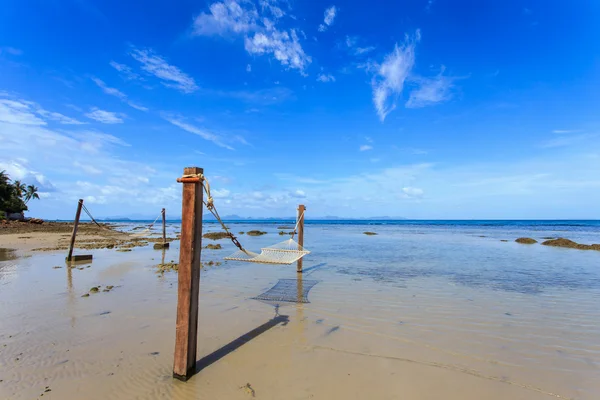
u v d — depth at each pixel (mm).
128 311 7395
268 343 5848
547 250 20469
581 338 6141
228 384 4457
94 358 5121
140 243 24062
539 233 42062
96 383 4410
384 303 8352
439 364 5102
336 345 5777
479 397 4223
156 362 5027
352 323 6891
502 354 5469
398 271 12906
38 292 9039
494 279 11297
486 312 7645
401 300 8625
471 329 6570
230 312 7590
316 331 6434
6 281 10438
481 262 15289
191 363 4621
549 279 11289
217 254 18172
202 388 4348
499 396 4258
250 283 10633
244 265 14297
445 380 4629
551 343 5906
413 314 7477
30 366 4836
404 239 31094
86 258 14883
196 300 4723
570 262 15203
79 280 10609
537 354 5473
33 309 7504
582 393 4348
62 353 5281
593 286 10234
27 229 38062
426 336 6203
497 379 4668
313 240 30062
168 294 8867
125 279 10805
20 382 4395
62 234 32969
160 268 12805
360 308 7934
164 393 4223
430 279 11320
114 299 8359
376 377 4691
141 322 6707
